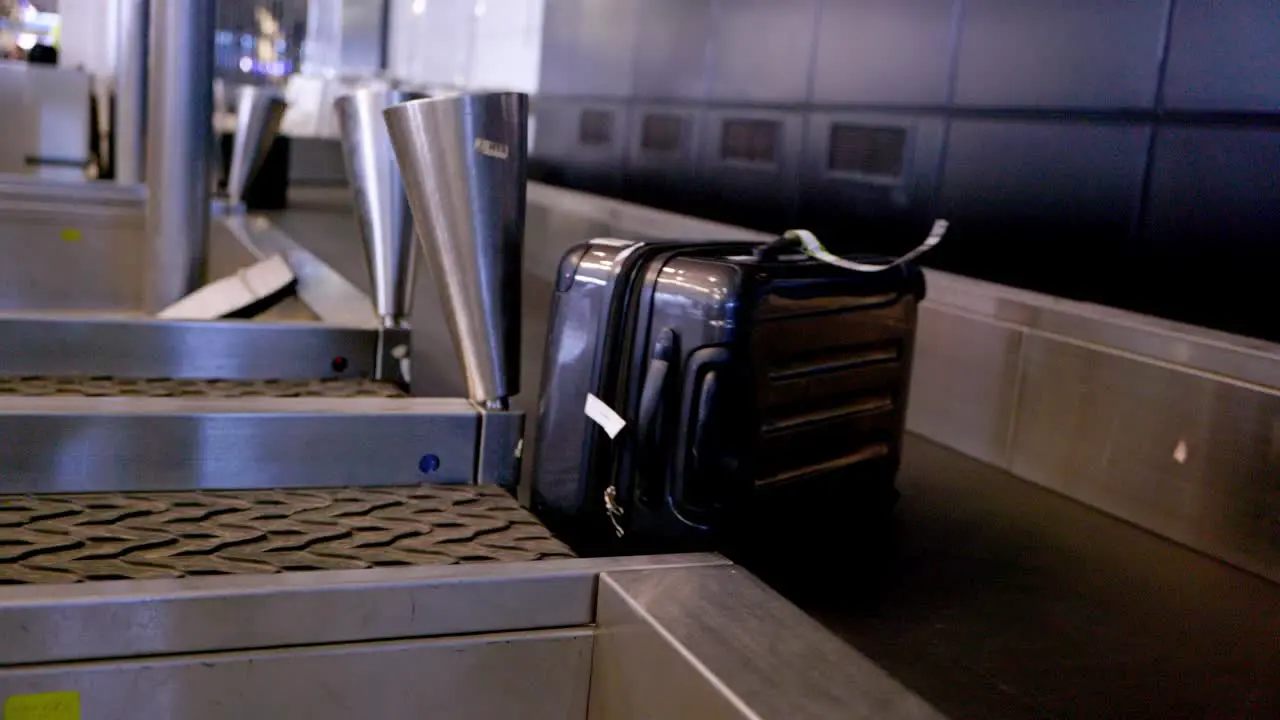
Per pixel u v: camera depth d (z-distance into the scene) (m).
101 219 4.00
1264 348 1.86
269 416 1.37
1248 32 2.57
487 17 9.16
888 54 3.91
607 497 1.44
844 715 0.79
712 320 1.34
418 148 1.39
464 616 0.99
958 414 2.48
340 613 0.94
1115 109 2.95
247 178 5.01
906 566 1.57
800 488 1.56
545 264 5.79
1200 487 1.89
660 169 5.79
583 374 1.45
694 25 5.36
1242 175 2.59
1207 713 1.21
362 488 1.42
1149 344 2.02
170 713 0.90
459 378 2.78
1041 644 1.35
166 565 1.10
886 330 1.67
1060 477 2.19
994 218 3.43
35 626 0.86
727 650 0.88
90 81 6.86
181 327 2.12
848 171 4.17
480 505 1.38
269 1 13.49
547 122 7.50
